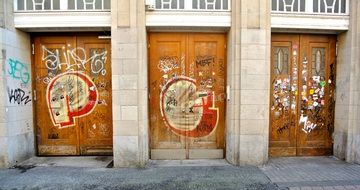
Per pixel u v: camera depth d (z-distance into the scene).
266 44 4.62
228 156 4.92
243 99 4.62
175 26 4.69
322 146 5.25
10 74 4.58
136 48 4.51
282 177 4.20
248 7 4.54
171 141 5.09
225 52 5.00
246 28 4.55
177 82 5.02
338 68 5.11
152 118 5.05
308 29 4.86
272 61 5.08
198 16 4.66
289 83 5.13
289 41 5.09
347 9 4.85
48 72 5.16
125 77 4.54
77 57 5.14
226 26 4.71
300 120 5.19
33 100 5.18
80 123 5.23
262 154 4.71
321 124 5.23
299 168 4.61
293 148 5.21
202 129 5.09
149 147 5.07
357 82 4.79
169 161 4.99
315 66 5.14
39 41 5.12
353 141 4.86
